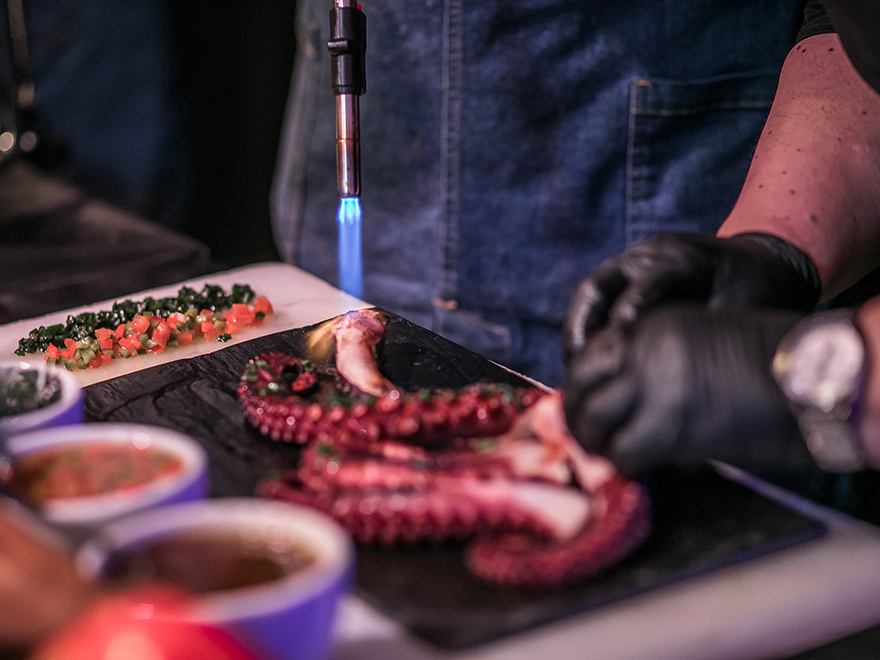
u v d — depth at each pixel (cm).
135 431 83
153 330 112
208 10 286
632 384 81
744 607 80
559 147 132
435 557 83
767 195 99
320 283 125
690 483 89
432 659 77
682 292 87
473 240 139
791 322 82
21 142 186
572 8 127
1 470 80
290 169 161
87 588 72
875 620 83
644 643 78
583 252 135
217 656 70
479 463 86
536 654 77
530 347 142
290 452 93
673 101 129
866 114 103
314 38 149
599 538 80
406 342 107
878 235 100
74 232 150
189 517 75
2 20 180
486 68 132
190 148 296
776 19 128
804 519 86
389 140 142
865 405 79
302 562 74
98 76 279
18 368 93
